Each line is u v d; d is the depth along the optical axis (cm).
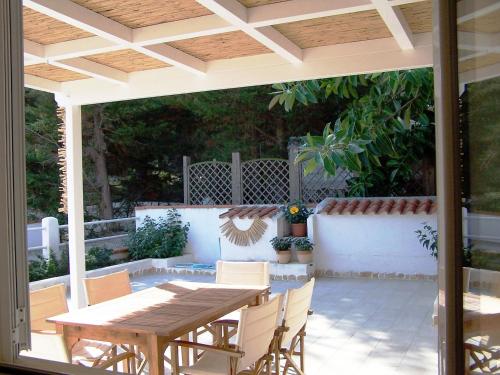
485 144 115
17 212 160
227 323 411
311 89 795
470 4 114
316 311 640
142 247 995
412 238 824
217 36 425
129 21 383
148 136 1429
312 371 432
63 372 153
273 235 886
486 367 115
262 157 1412
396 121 765
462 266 115
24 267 162
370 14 377
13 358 160
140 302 360
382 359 461
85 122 1375
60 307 390
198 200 1117
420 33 432
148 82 549
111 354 391
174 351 329
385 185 1041
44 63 488
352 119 764
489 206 115
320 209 881
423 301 671
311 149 734
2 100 157
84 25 356
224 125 1428
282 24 395
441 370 120
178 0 342
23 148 163
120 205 1438
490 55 114
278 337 346
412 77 719
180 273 946
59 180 1325
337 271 867
